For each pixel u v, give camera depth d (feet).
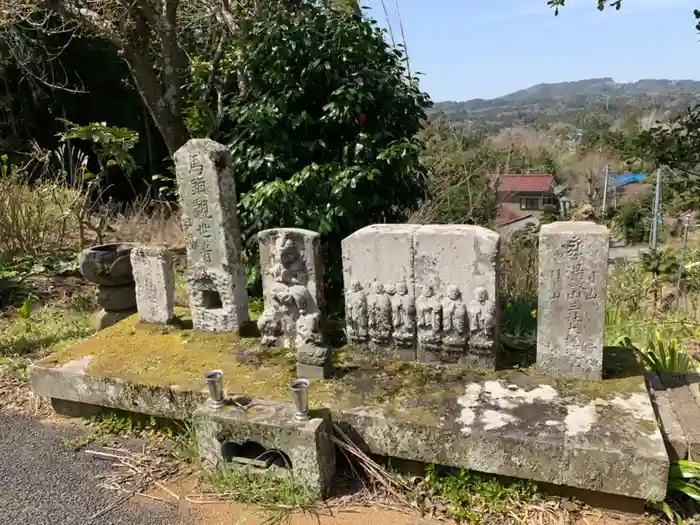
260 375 12.50
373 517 9.78
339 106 16.98
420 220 20.62
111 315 17.87
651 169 19.74
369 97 17.15
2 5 24.52
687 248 26.55
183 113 27.73
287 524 9.68
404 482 10.50
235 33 23.66
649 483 9.06
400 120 19.12
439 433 10.10
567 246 10.98
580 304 11.19
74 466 11.68
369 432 10.66
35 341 17.19
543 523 9.47
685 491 9.37
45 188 25.43
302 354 12.16
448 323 12.23
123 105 39.17
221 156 13.87
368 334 13.24
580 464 9.37
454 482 10.32
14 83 36.73
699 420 10.33
